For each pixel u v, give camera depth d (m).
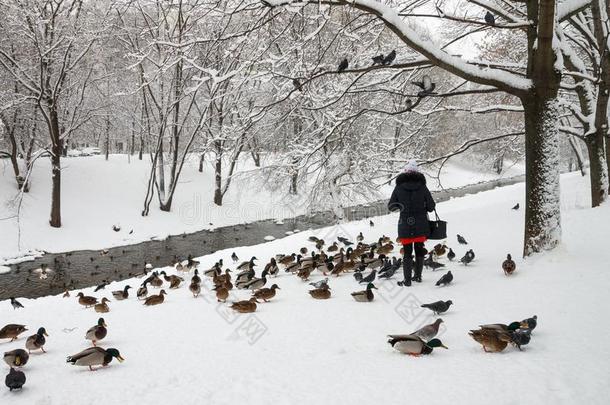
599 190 15.66
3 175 34.53
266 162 27.12
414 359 5.68
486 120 46.75
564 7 10.70
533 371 4.98
